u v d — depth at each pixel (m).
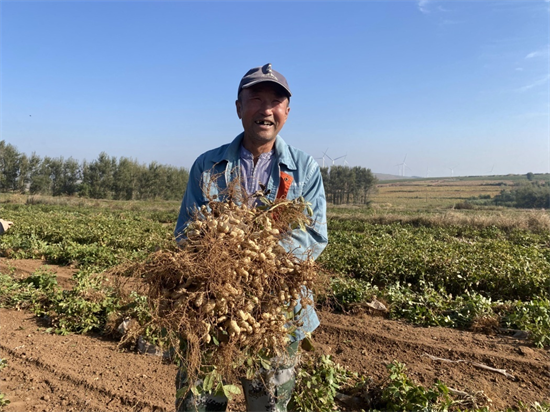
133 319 5.39
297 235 2.48
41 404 4.13
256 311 2.16
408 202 68.88
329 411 3.84
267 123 2.61
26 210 30.97
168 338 2.14
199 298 2.00
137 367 4.86
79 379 4.53
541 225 18.47
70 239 13.95
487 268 8.66
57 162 56.94
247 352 2.19
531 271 8.31
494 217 20.36
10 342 5.57
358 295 7.15
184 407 2.35
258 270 2.11
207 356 2.13
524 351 5.25
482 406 4.00
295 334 2.44
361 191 73.50
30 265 10.78
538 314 6.30
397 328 6.12
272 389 2.44
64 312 6.26
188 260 2.04
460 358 5.13
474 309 6.58
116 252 11.46
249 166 2.76
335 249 11.14
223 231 2.18
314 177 2.79
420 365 4.97
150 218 28.59
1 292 7.50
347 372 4.70
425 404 3.82
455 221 20.33
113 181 57.25
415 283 9.16
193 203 2.74
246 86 2.51
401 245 12.35
